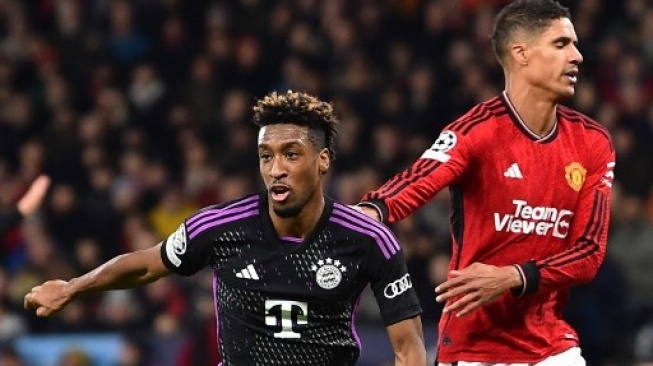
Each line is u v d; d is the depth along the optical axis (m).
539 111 21.14
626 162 45.72
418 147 47.28
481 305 20.11
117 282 20.42
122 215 48.88
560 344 21.64
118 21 56.34
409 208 20.58
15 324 44.28
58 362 42.91
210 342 40.44
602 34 52.16
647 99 49.44
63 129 52.41
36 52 56.59
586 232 21.09
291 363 19.47
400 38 52.66
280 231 19.42
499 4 52.31
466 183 21.30
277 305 19.44
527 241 21.20
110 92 53.97
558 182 21.17
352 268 19.44
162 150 52.34
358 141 48.50
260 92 52.94
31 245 46.38
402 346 19.69
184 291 44.22
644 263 43.31
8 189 50.06
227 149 50.28
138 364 41.72
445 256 40.78
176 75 54.88
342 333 19.66
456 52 50.34
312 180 19.20
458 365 21.69
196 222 19.66
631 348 41.66
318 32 53.25
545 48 20.94
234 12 55.16
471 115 21.22
